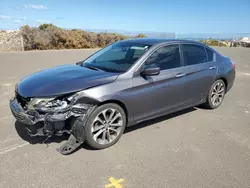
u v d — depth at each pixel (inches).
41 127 122.8
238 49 811.4
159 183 108.7
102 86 129.6
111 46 187.5
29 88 129.7
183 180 111.0
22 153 129.3
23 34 702.5
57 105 120.3
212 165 123.3
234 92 267.0
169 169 119.1
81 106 123.6
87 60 181.8
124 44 176.6
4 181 107.2
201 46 189.6
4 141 141.2
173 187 106.3
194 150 137.6
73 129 127.4
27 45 703.1
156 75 152.1
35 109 120.1
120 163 123.1
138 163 123.4
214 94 202.7
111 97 131.3
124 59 158.1
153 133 157.8
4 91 239.9
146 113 153.4
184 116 189.5
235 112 202.2
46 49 732.0
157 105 157.5
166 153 133.6
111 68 152.7
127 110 142.3
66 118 120.0
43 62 431.5
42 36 735.1
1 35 750.5
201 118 186.4
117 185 106.7
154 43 162.7
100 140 135.5
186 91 173.9
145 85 146.3
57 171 115.1
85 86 126.0
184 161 126.2
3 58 461.1
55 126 122.2
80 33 848.3
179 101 172.1
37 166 118.5
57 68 164.4
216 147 141.8
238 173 117.3
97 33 911.7
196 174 115.6
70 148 128.0
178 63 168.4
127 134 155.2
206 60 190.9
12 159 123.6
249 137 156.3
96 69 154.8
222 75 200.8
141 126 168.1
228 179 112.6
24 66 383.2
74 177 111.2
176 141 147.8
